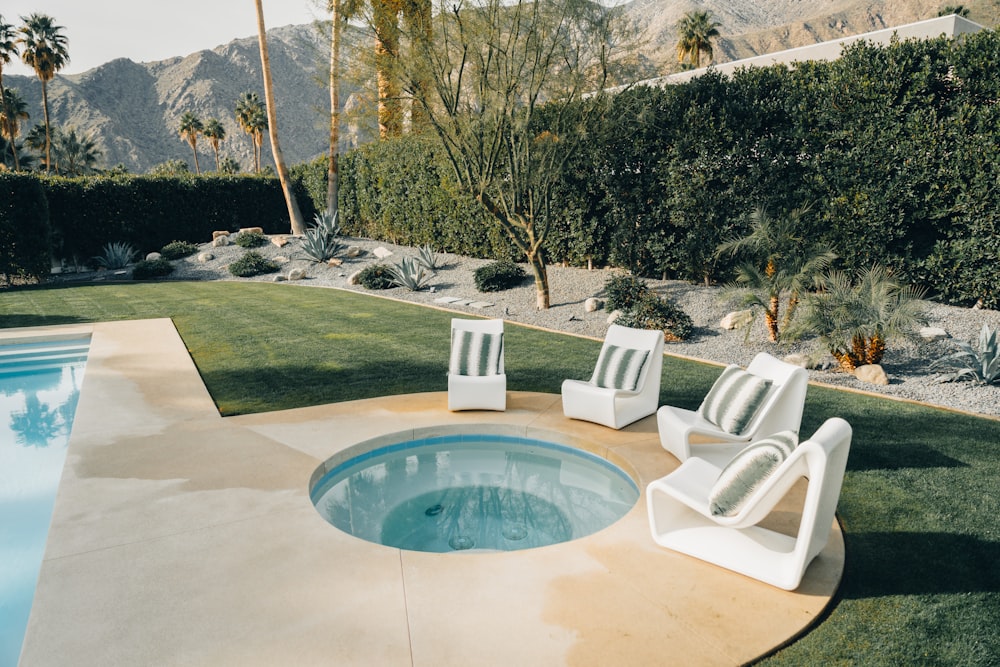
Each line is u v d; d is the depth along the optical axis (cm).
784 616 396
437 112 1337
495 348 823
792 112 1183
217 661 352
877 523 511
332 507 596
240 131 17075
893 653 361
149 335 1230
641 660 356
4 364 1134
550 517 587
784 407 609
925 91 1032
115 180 2378
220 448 665
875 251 1104
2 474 681
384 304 1600
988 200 982
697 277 1405
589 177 1523
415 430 726
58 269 2289
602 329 1273
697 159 1309
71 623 383
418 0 1216
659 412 664
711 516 445
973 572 440
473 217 1880
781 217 1117
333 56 1364
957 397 838
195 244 2603
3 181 1967
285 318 1412
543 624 388
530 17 1222
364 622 387
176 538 485
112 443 677
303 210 2888
